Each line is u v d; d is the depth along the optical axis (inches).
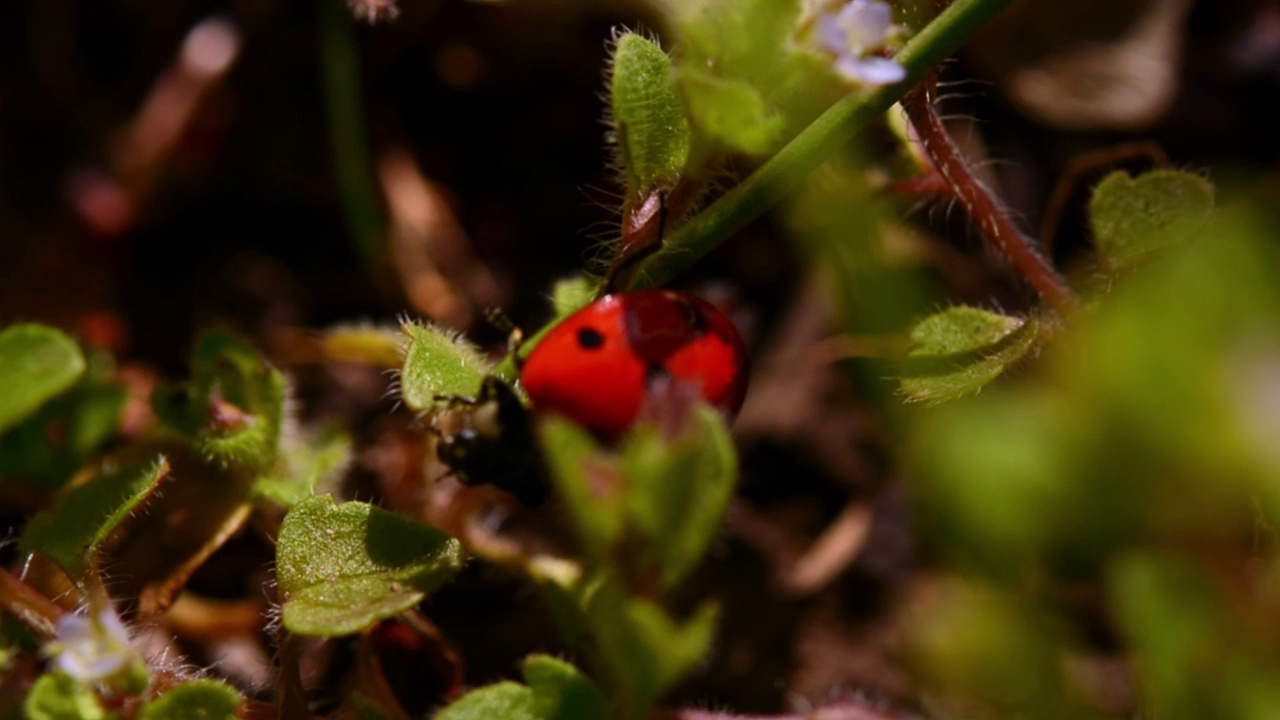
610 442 3.4
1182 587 3.2
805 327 4.2
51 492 3.8
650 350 3.4
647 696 3.2
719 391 3.5
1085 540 3.2
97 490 3.6
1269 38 4.3
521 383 3.5
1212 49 4.3
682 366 3.4
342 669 3.9
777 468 4.1
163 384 3.7
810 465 4.1
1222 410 3.0
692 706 3.9
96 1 4.5
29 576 3.7
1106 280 3.6
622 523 3.1
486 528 3.9
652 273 3.5
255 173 4.4
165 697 3.3
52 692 3.3
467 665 3.9
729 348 3.5
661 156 3.4
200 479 3.8
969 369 3.5
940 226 4.2
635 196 3.4
